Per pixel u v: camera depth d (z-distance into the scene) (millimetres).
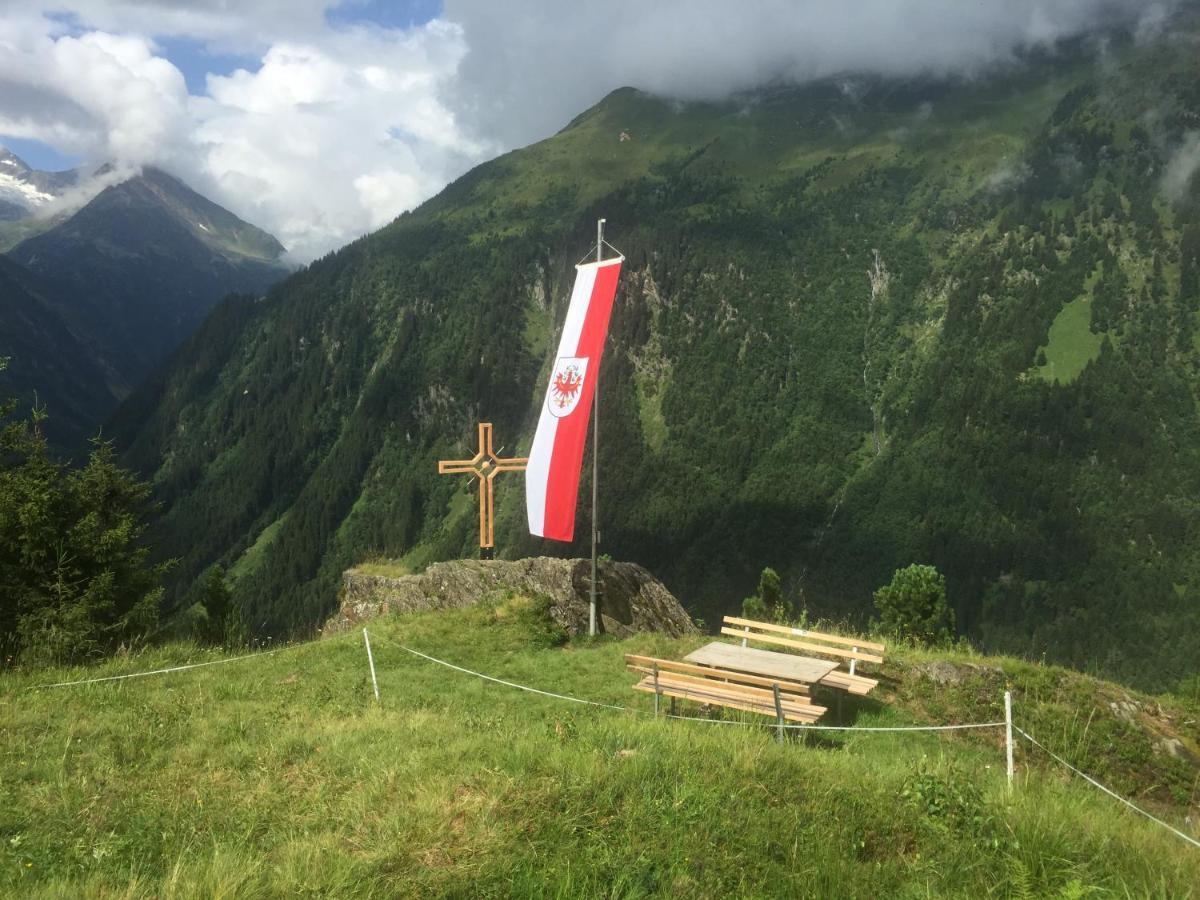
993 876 6625
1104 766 12938
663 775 7738
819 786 7973
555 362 18297
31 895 5801
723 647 14672
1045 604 180500
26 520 18766
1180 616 167375
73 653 18312
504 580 19953
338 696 13789
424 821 6723
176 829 7387
